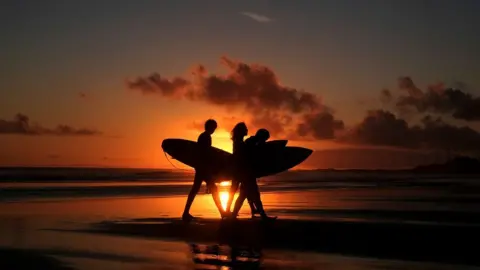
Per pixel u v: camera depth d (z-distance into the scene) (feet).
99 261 25.44
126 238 31.86
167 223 37.70
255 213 38.73
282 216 40.14
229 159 38.60
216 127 39.70
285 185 96.07
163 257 26.25
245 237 31.35
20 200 58.44
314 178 141.49
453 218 38.17
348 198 59.93
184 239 31.32
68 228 35.99
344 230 32.42
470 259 24.81
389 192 71.92
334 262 24.72
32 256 26.63
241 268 23.77
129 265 24.52
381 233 31.42
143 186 88.12
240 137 37.68
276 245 28.91
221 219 38.88
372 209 45.47
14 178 118.73
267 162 41.81
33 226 37.09
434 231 31.71
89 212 45.62
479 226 33.71
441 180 118.73
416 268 23.32
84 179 120.98
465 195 64.08
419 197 61.16
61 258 26.18
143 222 38.42
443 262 24.34
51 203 54.75
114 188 81.51
